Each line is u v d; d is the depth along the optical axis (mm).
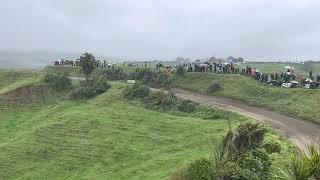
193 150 54031
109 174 52375
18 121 82062
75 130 68250
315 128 56906
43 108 87938
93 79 96812
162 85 98938
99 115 74188
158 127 66125
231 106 74125
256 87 82562
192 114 72562
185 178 28203
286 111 67625
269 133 51000
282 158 31781
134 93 83438
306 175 23594
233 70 100375
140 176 49125
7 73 116250
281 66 138000
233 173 26422
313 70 131000
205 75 98625
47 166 57188
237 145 29359
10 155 61094
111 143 61688
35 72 117625
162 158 53562
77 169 55531
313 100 67938
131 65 132125
